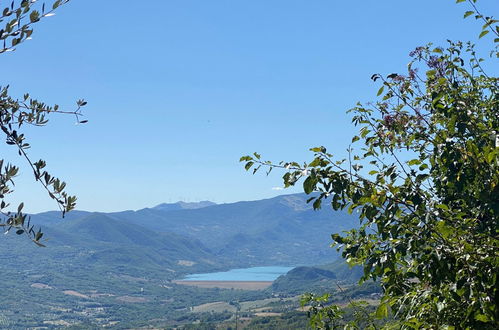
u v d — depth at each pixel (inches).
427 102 244.7
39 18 167.8
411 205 190.9
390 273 210.8
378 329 243.4
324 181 195.6
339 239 220.1
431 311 201.3
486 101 245.1
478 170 190.4
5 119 182.9
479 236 188.4
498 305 181.0
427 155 233.0
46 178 179.5
